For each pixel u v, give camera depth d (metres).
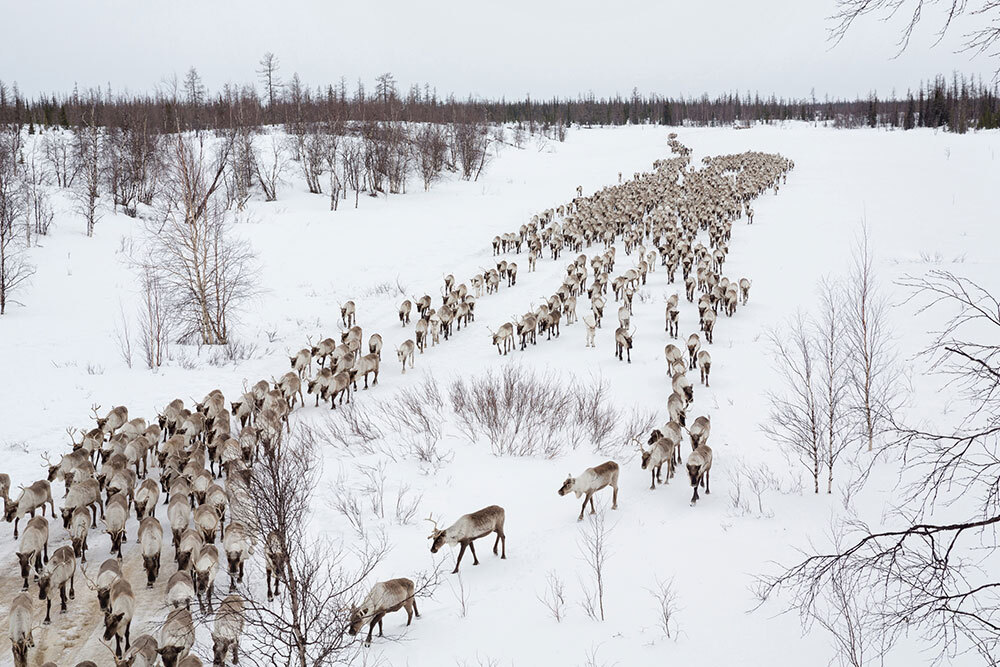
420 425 19.78
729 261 36.69
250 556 12.95
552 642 10.01
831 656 9.15
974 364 15.93
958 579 10.52
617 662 9.42
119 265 41.31
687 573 11.62
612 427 18.78
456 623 10.73
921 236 37.16
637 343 26.83
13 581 12.67
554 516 14.38
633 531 13.38
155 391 24.00
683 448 17.48
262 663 9.98
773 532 12.75
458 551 13.12
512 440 17.72
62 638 10.90
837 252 35.44
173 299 31.25
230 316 33.03
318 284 38.38
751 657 9.30
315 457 17.48
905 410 16.67
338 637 8.92
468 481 16.23
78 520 13.06
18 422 20.39
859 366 17.05
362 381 25.31
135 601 11.62
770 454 16.36
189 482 14.73
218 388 24.70
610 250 37.81
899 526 12.31
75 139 70.25
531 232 44.78
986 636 9.09
